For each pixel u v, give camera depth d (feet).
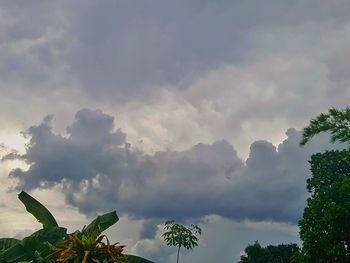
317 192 134.31
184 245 219.41
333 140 84.53
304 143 86.12
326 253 113.70
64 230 51.57
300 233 124.77
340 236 113.39
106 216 51.62
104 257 42.63
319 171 136.15
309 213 124.36
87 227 50.67
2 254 47.16
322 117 84.43
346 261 112.47
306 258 116.78
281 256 211.61
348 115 82.89
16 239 54.24
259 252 211.00
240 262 215.72
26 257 47.55
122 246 43.39
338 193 120.26
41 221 57.93
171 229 222.28
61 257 42.24
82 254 42.47
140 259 50.16
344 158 134.31
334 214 113.70
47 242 47.57
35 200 59.31
